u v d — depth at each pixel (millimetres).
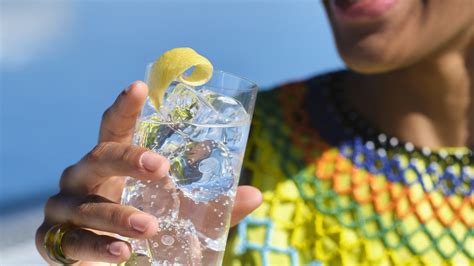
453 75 728
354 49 680
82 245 538
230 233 742
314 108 785
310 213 748
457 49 714
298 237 743
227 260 734
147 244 515
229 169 521
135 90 546
